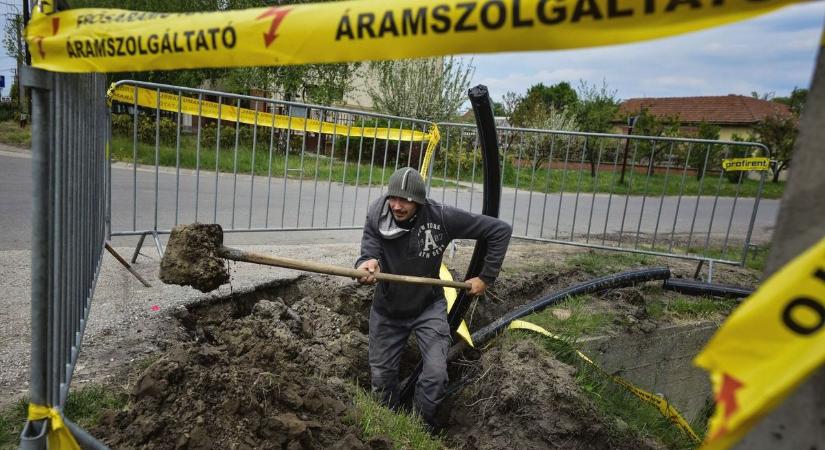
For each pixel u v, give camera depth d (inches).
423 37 52.9
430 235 134.7
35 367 68.1
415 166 486.0
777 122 936.3
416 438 114.3
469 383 150.7
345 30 56.1
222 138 573.0
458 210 135.9
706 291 211.9
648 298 209.6
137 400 93.9
